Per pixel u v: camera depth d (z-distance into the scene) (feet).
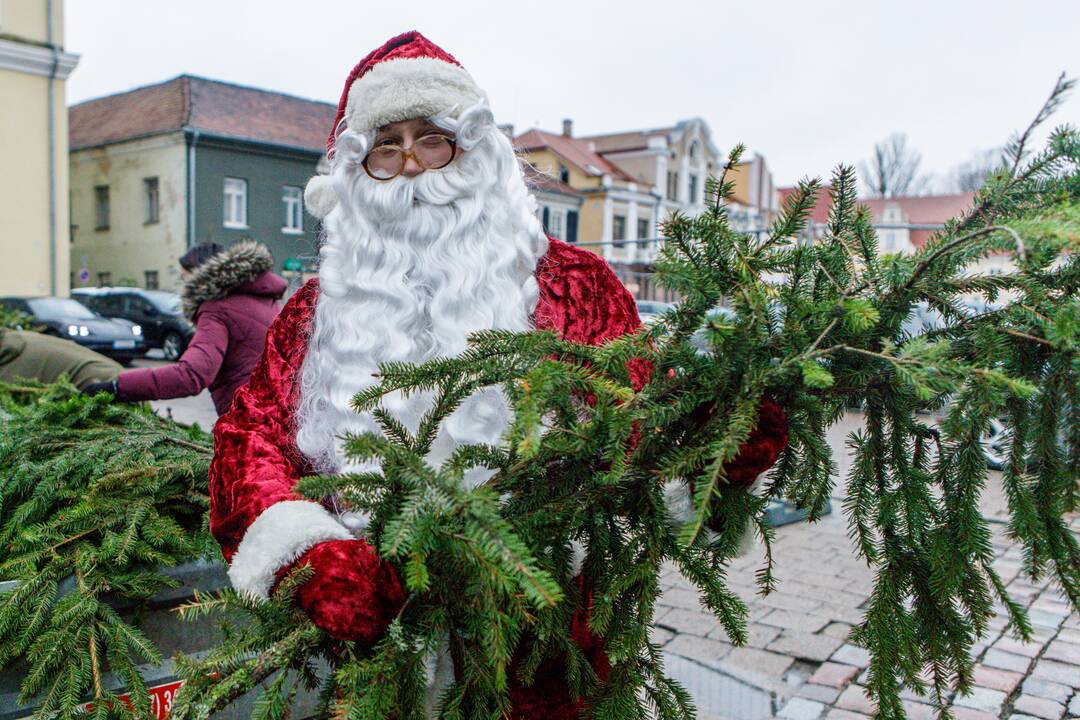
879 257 4.35
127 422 7.80
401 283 5.35
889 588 4.47
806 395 4.08
